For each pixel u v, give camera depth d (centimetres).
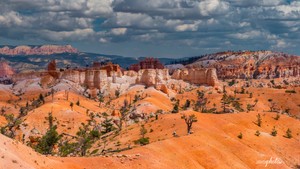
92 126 19275
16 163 6259
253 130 16625
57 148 14300
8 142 6962
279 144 16062
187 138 12650
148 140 13675
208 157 12081
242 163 12875
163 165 9825
